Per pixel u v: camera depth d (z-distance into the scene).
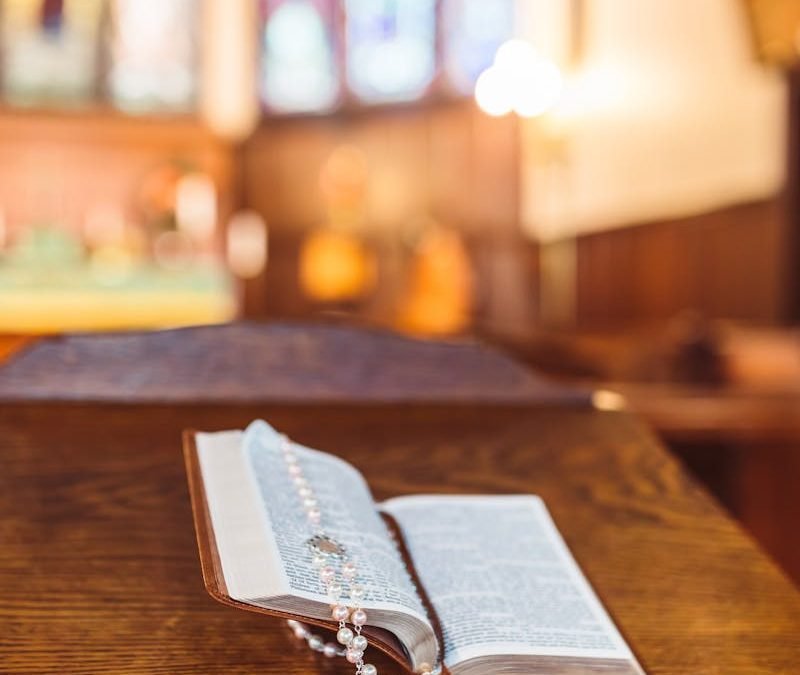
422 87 8.25
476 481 1.27
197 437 1.08
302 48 8.71
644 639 0.96
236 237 8.48
